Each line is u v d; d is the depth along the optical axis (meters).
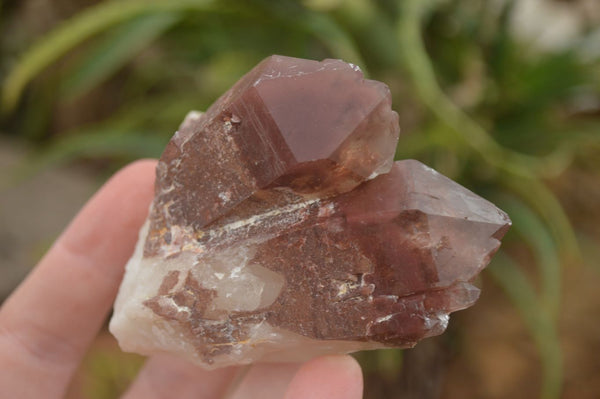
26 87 0.51
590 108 0.39
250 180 0.19
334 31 0.28
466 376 0.32
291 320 0.20
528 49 0.34
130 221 0.24
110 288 0.24
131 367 0.35
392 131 0.19
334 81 0.19
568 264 0.34
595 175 0.37
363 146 0.19
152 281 0.21
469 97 0.33
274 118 0.19
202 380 0.25
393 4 0.30
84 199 0.46
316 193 0.20
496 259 0.30
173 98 0.35
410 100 0.32
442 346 0.32
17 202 0.43
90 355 0.37
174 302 0.20
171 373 0.25
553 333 0.28
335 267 0.20
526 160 0.31
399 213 0.19
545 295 0.31
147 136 0.31
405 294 0.19
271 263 0.20
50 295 0.24
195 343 0.21
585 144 0.35
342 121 0.19
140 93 0.43
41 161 0.36
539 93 0.32
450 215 0.19
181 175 0.20
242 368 0.26
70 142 0.32
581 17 0.39
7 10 0.51
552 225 0.31
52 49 0.28
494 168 0.31
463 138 0.29
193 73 0.37
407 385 0.31
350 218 0.19
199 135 0.20
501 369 0.31
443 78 0.33
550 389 0.30
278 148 0.19
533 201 0.31
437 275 0.19
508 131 0.33
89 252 0.24
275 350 0.21
